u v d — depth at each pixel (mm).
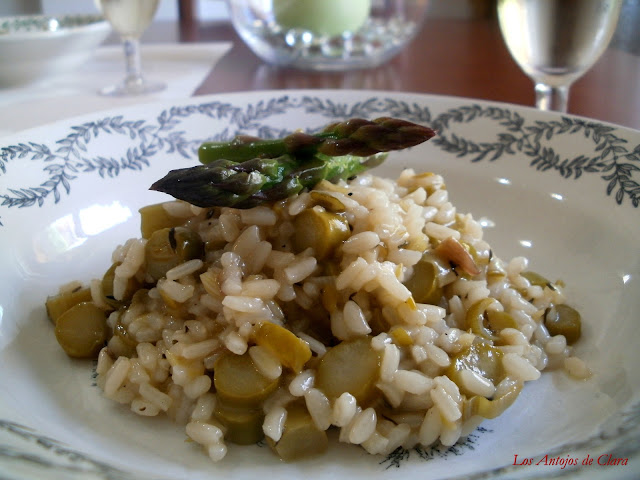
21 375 134
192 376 131
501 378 131
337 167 155
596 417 118
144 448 121
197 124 224
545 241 188
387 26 407
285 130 230
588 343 149
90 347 146
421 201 171
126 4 322
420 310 137
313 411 122
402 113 228
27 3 665
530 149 205
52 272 170
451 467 115
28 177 183
